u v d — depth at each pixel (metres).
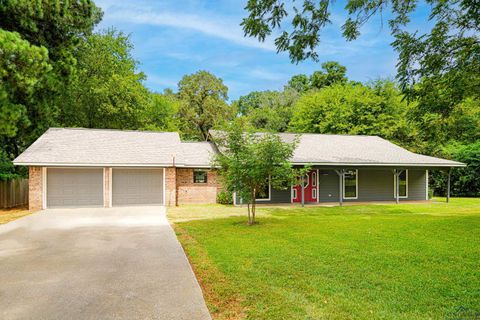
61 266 5.88
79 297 4.41
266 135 10.55
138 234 8.86
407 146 27.00
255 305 4.04
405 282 4.77
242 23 6.83
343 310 3.83
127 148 17.56
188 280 5.06
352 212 14.16
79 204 15.93
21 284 4.94
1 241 8.06
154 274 5.38
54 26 12.96
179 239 8.20
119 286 4.83
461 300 4.10
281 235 8.46
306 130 32.16
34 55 10.12
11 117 10.53
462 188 23.56
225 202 17.80
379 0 6.93
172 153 17.67
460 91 9.37
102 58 25.03
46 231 9.39
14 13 11.49
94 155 16.23
